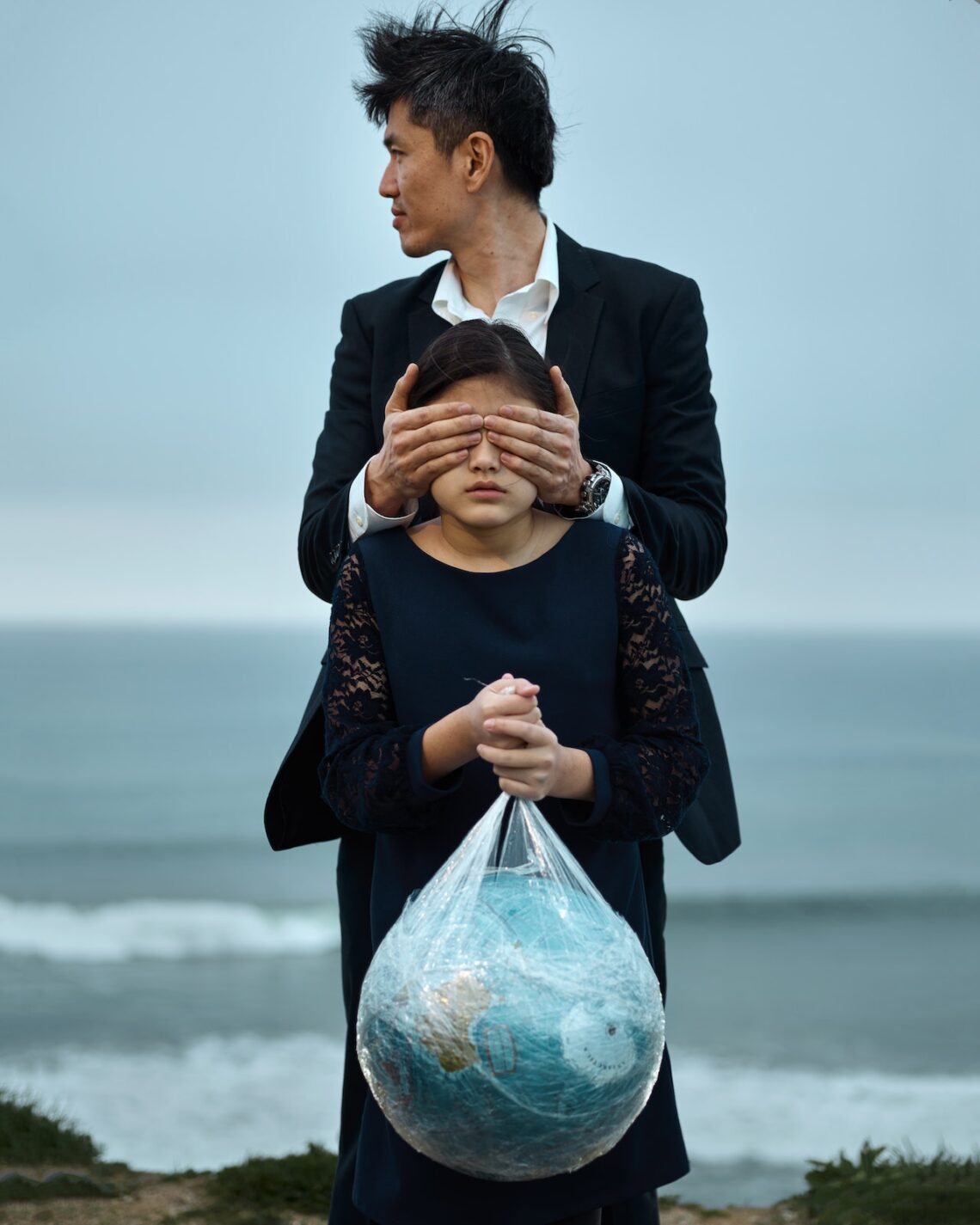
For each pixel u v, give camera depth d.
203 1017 17.12
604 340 3.03
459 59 2.84
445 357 2.34
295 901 25.84
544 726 2.31
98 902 25.84
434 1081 2.04
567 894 2.15
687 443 3.04
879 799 38.19
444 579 2.36
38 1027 16.41
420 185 2.90
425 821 2.26
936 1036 16.83
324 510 2.80
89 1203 4.41
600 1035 2.04
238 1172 4.60
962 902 26.58
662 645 2.39
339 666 2.40
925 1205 4.41
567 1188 2.30
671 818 2.30
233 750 48.53
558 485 2.34
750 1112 12.77
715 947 22.94
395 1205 2.32
